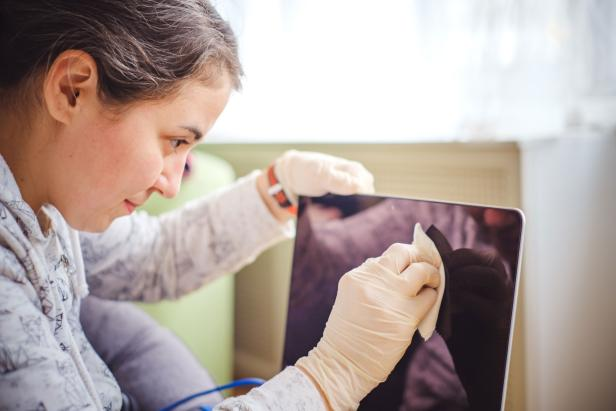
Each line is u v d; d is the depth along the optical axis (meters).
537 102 1.04
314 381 0.50
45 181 0.52
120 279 0.78
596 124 1.04
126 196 0.53
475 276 0.48
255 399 0.47
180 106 0.50
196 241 0.78
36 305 0.48
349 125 1.35
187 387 0.83
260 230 0.76
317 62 1.38
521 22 1.02
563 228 0.96
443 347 0.49
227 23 0.55
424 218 0.52
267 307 1.50
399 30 1.24
